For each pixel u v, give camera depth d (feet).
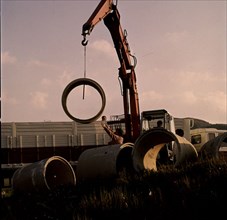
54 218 36.96
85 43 51.01
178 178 40.37
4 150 86.63
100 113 50.49
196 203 32.55
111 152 50.85
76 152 89.40
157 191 36.83
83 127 90.79
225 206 31.01
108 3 56.54
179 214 31.48
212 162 43.70
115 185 43.42
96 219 33.81
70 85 50.11
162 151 56.03
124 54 60.23
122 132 63.46
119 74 60.75
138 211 33.40
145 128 60.95
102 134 90.68
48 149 88.48
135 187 40.60
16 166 86.53
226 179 36.29
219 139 50.78
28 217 38.70
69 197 42.98
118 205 35.12
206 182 36.78
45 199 44.91
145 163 51.80
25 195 50.78
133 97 60.75
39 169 53.36
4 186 83.51
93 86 50.34
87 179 51.19
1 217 39.37
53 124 89.97
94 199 38.22
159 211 32.71
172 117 61.67
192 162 47.88
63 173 57.52
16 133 88.17
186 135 82.79
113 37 59.62
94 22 52.19
